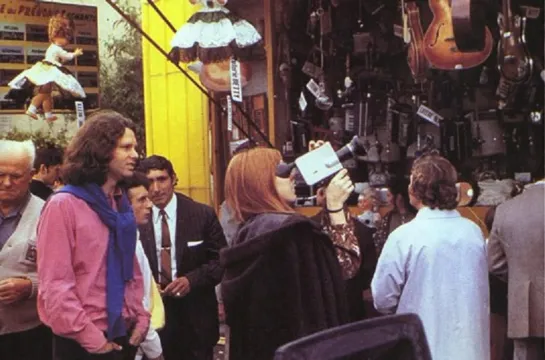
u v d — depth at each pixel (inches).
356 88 302.8
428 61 276.1
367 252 163.2
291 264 124.1
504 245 175.3
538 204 171.8
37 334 160.2
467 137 291.1
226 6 317.1
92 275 135.0
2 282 154.6
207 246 194.4
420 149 293.7
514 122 287.9
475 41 219.3
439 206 153.5
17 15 325.7
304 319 124.0
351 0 302.7
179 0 324.5
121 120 140.5
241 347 128.3
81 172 136.3
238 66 251.3
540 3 280.4
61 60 281.6
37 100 280.4
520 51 261.9
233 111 318.3
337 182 137.9
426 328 149.9
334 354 79.0
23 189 159.3
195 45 239.8
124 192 145.5
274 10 303.3
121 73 434.0
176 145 333.4
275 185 133.0
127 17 235.8
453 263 151.0
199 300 192.4
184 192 331.3
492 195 268.8
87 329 131.2
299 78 309.6
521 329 172.1
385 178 291.7
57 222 132.9
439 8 270.4
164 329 188.4
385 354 85.0
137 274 146.3
